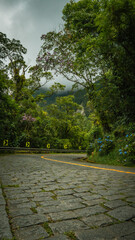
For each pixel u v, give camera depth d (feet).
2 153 61.31
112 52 27.61
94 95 40.45
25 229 5.70
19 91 94.99
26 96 96.68
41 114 100.32
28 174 16.90
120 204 8.26
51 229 5.73
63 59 52.42
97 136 48.83
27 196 9.45
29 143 75.25
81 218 6.63
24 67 93.81
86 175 16.96
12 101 69.87
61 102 118.52
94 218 6.63
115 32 24.88
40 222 6.24
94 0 43.98
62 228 5.80
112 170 21.12
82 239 5.10
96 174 17.70
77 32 49.75
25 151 71.26
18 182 13.08
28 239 5.09
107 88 32.81
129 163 26.94
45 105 118.32
